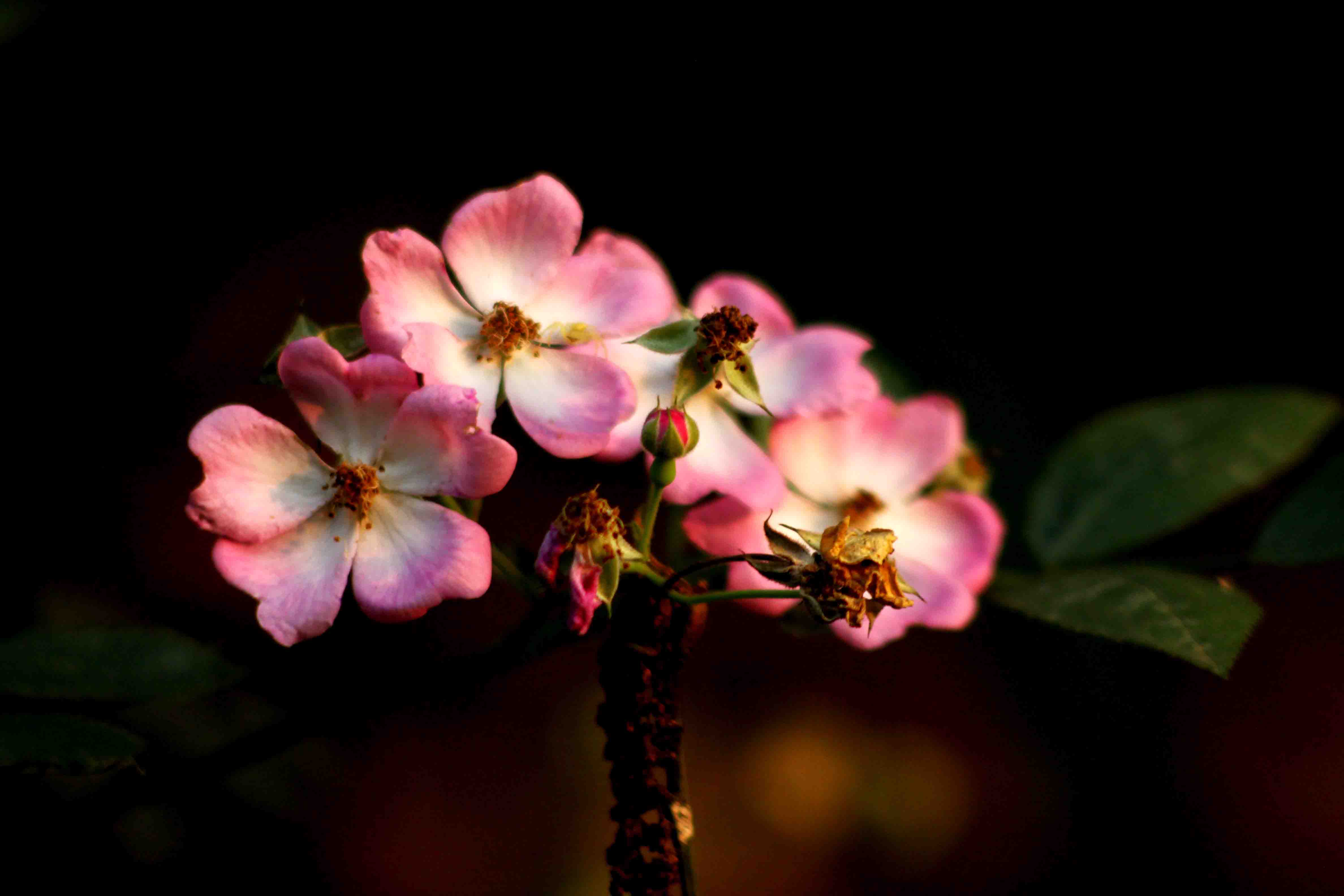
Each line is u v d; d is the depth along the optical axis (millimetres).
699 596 637
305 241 1105
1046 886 1023
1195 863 1024
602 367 651
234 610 867
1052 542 721
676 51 1005
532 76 1083
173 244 1074
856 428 688
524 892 947
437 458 637
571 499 632
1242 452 723
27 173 1048
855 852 1028
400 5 1114
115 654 686
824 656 1114
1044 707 1102
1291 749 1062
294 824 750
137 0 1074
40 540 857
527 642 654
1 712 667
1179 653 663
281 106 1117
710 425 665
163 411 988
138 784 681
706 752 1052
